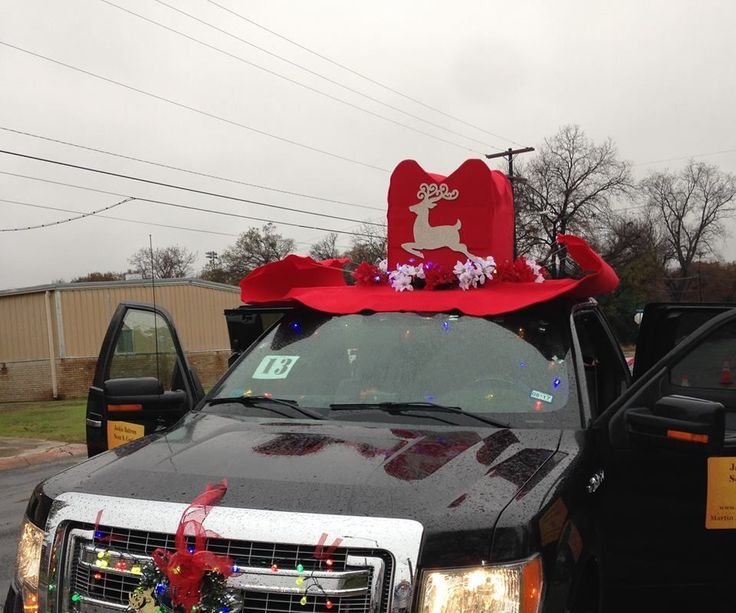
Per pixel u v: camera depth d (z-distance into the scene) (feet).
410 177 13.51
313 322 12.42
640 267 189.37
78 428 54.13
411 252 13.44
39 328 95.50
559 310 11.71
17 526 24.63
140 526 7.20
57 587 7.54
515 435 9.36
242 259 252.62
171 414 12.35
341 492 7.22
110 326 14.34
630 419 9.43
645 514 9.98
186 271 231.91
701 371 13.44
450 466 7.96
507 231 14.39
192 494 7.40
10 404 88.33
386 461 8.04
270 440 8.96
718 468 10.02
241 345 14.23
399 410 10.07
